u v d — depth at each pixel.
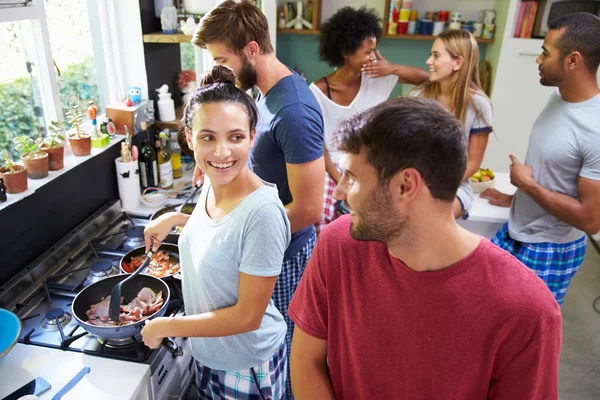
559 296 2.13
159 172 2.44
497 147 3.84
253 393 1.41
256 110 1.23
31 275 1.69
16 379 1.29
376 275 0.89
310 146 1.57
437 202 0.76
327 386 1.07
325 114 2.70
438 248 0.80
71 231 1.98
